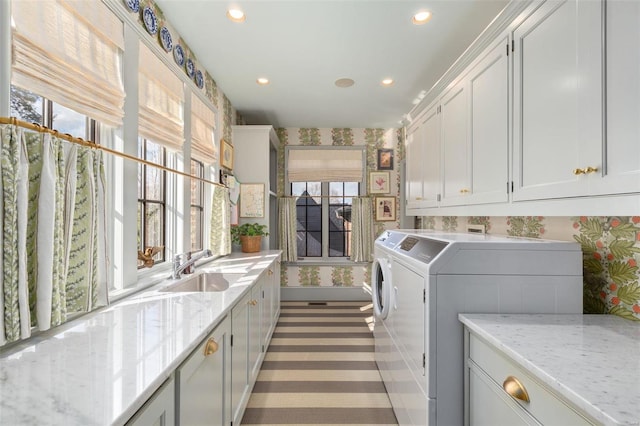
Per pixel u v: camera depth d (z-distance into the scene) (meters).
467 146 1.82
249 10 1.89
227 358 1.42
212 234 2.80
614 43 0.91
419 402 1.35
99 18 1.33
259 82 2.91
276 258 3.11
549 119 1.18
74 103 1.22
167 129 1.99
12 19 0.96
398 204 4.51
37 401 0.63
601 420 0.60
